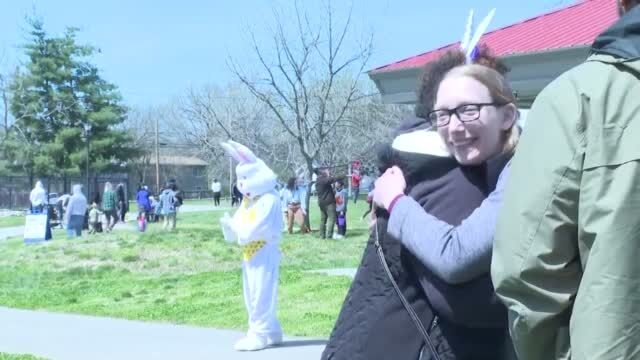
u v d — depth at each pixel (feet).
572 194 5.93
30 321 33.35
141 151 202.59
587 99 5.95
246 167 25.48
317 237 70.79
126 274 49.39
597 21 35.24
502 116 8.43
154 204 103.24
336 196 70.74
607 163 5.73
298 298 36.47
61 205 105.81
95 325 32.04
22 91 173.58
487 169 8.44
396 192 8.61
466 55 9.42
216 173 236.02
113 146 183.73
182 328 30.89
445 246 7.93
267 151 124.77
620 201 5.61
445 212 8.46
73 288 43.93
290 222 76.48
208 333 29.63
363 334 8.73
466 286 8.05
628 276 5.58
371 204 9.27
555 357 6.33
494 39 37.91
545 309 6.17
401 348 8.54
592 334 5.66
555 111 6.11
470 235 7.77
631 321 5.58
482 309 8.04
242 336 28.81
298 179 79.00
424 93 9.45
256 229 25.67
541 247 6.06
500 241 6.34
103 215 88.63
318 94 91.30
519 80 32.91
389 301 8.64
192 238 66.33
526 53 32.19
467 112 8.30
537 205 6.06
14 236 90.43
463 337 8.39
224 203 191.01
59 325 32.19
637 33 6.03
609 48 6.08
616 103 5.82
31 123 175.63
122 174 189.47
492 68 9.26
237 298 37.78
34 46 175.63
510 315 6.46
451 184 8.56
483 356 8.35
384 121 134.82
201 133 194.39
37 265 54.80
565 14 39.52
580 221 5.89
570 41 32.42
